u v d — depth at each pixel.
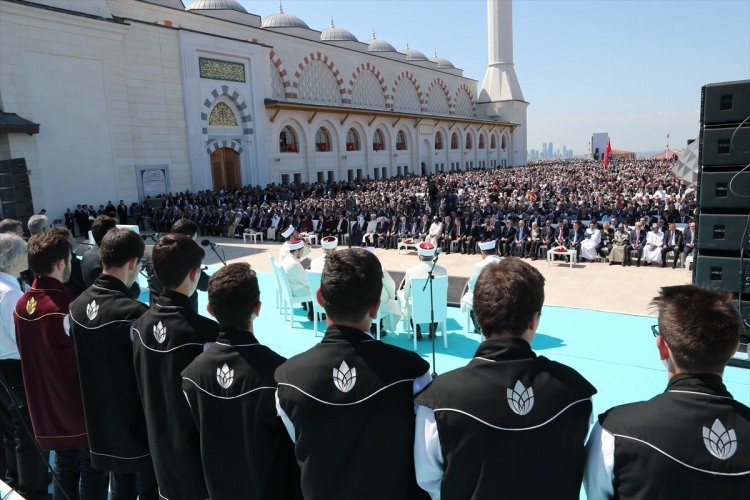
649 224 15.43
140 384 2.94
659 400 1.92
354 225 18.94
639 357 7.31
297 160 38.28
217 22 33.41
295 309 10.44
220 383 2.50
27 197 14.70
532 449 1.93
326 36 44.84
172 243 2.95
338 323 2.35
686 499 1.76
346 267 2.29
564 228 15.13
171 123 28.80
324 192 33.53
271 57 36.53
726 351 1.84
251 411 2.44
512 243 15.74
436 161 55.94
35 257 3.56
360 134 44.75
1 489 4.00
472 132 62.53
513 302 2.06
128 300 3.23
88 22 24.12
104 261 3.35
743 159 6.11
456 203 24.69
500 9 65.94
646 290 11.23
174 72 28.81
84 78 24.41
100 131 25.22
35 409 3.56
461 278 10.30
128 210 26.42
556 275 13.04
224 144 32.00
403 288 8.57
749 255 6.18
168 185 28.72
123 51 26.28
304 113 38.44
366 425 2.17
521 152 73.50
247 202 26.95
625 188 28.28
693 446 1.78
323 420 2.17
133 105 26.86
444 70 58.41
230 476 2.49
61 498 3.78
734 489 1.73
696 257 6.57
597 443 2.00
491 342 2.11
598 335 8.33
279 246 19.58
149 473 3.35
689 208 17.33
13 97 21.78
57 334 3.46
